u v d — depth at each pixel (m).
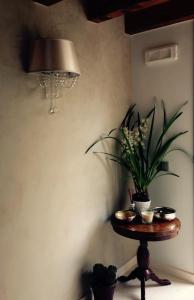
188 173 2.45
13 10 1.67
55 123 1.95
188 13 2.19
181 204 2.52
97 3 2.08
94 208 2.32
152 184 2.65
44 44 1.65
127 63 2.60
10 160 1.68
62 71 1.67
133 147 2.44
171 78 2.46
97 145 2.31
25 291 1.81
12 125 1.69
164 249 2.67
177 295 2.36
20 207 1.75
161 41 2.47
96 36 2.24
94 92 2.25
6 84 1.65
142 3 1.91
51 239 1.96
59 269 2.03
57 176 1.98
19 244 1.76
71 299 2.14
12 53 1.67
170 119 2.48
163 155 2.44
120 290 2.44
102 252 2.43
